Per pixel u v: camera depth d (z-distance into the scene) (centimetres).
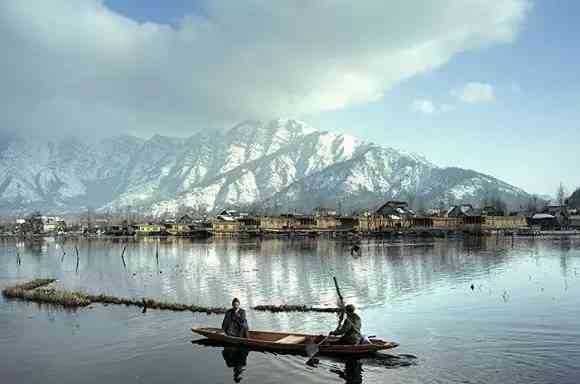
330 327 3403
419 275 6153
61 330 3481
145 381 2377
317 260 8725
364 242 14588
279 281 5969
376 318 3594
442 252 9944
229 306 4338
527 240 14138
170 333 3294
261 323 3544
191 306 4175
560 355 2569
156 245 15550
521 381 2209
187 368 2542
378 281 5691
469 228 18450
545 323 3275
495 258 8356
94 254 11938
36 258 11162
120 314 4016
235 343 2945
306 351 2684
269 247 13262
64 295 4741
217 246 14262
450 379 2262
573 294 4434
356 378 2319
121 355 2802
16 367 2623
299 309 4009
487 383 2198
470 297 4412
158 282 6216
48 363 2683
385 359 2575
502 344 2791
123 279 6644
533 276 5778
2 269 8588
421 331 3144
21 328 3559
